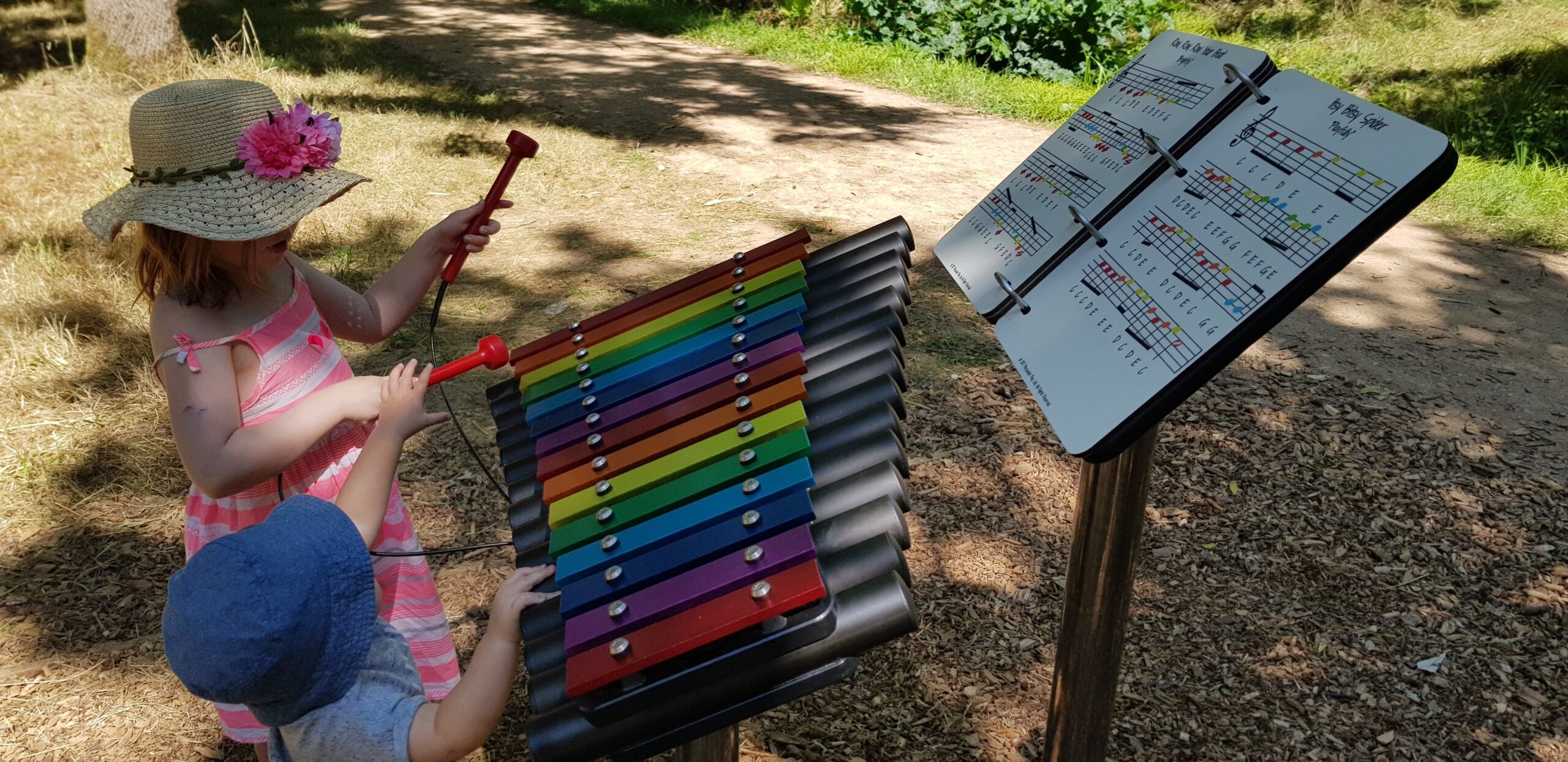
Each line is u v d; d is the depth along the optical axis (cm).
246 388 171
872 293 194
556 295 476
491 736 248
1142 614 289
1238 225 138
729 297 209
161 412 373
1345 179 129
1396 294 498
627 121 782
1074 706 183
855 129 779
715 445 156
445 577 302
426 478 349
